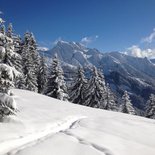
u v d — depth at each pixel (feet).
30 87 181.06
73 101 181.68
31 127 47.47
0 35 45.16
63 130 51.42
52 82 166.50
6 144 37.19
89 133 48.93
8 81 45.80
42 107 71.87
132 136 52.95
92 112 85.10
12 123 46.62
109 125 59.93
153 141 51.37
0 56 44.86
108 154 37.83
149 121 80.02
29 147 37.09
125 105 205.67
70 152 36.60
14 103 46.24
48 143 39.63
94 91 173.27
